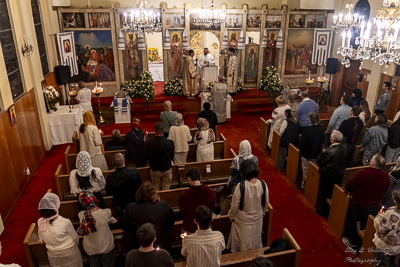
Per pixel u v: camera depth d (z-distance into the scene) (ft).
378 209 16.99
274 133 28.35
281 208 22.39
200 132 22.66
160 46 58.95
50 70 35.73
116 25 40.86
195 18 42.06
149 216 12.46
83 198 13.94
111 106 38.34
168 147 18.90
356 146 24.73
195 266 11.01
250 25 43.50
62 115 32.27
